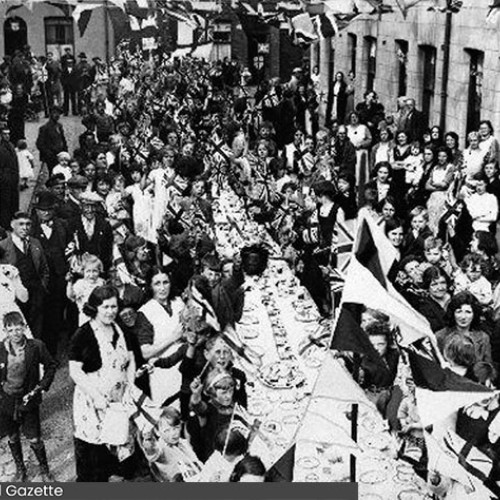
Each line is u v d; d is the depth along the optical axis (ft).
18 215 27.94
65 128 77.10
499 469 18.57
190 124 61.93
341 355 21.31
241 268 27.37
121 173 41.78
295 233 33.01
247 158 44.45
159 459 19.77
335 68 85.97
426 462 19.85
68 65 84.64
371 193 32.17
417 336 18.71
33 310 28.32
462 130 56.85
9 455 24.45
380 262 16.78
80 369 20.49
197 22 48.34
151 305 22.00
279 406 22.71
